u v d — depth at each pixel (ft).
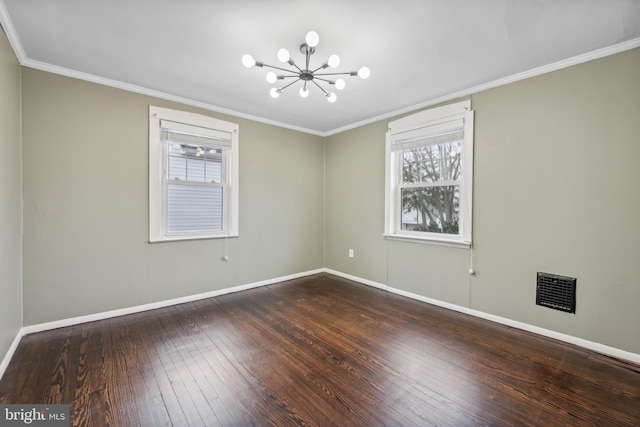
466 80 9.11
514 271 8.85
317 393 5.69
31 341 7.66
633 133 6.90
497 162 9.18
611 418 5.04
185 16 6.09
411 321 9.26
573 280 7.76
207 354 7.13
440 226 10.90
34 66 7.98
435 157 10.97
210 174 11.62
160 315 9.61
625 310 7.04
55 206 8.36
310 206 14.99
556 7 5.75
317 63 8.07
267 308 10.34
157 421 4.92
